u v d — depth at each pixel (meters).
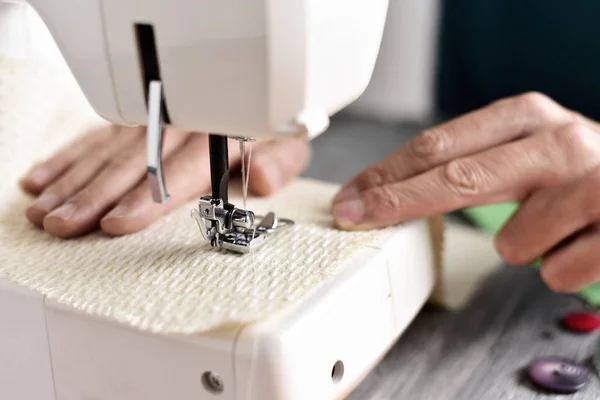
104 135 0.45
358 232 0.40
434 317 0.44
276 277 0.36
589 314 0.43
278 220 0.41
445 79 0.81
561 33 0.75
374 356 0.37
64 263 0.37
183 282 0.35
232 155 0.45
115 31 0.32
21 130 0.43
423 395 0.39
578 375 0.39
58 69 0.44
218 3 0.30
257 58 0.31
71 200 0.40
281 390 0.32
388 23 0.89
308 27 0.30
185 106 0.32
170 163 0.42
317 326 0.33
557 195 0.42
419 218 0.41
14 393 0.37
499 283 0.47
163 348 0.33
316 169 0.60
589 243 0.42
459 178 0.41
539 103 0.44
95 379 0.35
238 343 0.32
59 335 0.35
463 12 0.78
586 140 0.42
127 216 0.39
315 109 0.32
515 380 0.40
